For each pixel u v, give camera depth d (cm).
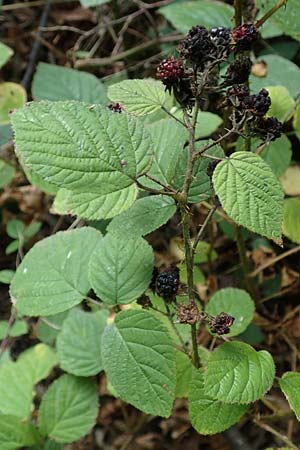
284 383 53
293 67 73
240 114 51
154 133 55
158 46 91
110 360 53
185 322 51
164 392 53
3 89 81
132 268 55
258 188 46
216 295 62
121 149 46
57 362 69
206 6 78
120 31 94
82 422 64
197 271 72
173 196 48
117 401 83
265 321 77
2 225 92
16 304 57
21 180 89
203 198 52
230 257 81
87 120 46
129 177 46
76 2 106
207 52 48
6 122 80
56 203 66
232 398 49
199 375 53
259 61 73
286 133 70
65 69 80
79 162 46
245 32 50
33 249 59
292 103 67
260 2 62
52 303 57
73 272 58
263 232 46
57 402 65
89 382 65
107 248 55
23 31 108
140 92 53
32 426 64
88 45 101
